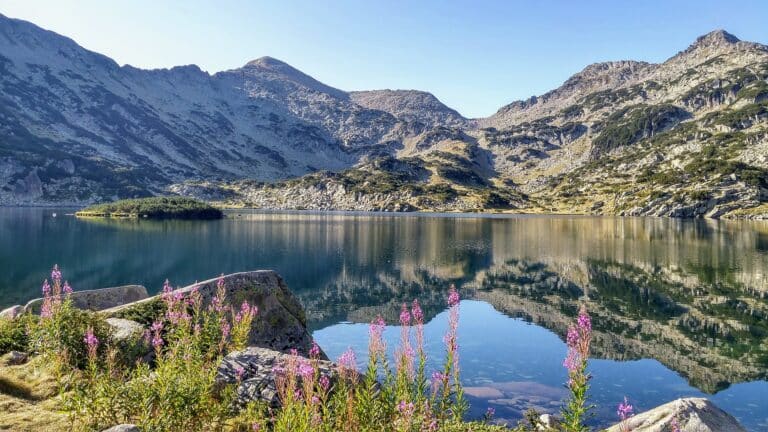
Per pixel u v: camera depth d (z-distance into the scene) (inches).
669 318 1579.7
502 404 813.9
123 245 3444.9
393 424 381.7
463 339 1284.4
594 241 4357.8
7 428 384.5
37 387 484.7
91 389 410.9
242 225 6048.2
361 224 6761.8
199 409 394.6
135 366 548.4
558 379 954.1
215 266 2554.1
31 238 3774.6
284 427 333.1
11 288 1841.8
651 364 1093.8
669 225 6771.7
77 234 4210.1
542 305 1798.7
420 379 414.3
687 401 477.7
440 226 6545.3
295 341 822.5
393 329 1396.4
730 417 474.0
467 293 2042.3
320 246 3774.6
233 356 503.8
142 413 378.0
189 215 7475.4
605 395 891.4
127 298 932.0
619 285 2218.3
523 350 1168.2
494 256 3294.8
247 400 445.7
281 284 893.2
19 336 635.5
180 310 631.8
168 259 2783.0
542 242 4286.4
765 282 2244.1
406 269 2689.5
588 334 344.2
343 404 391.2
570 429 346.6
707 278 2365.9
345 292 2037.4
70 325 567.8
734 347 1238.9
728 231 5482.3
